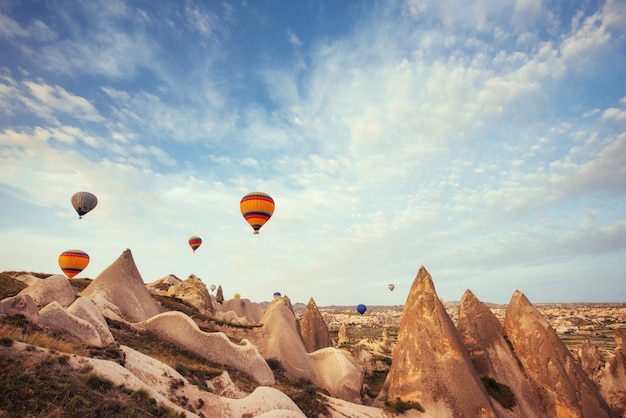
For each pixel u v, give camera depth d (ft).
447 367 87.86
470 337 103.91
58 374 36.50
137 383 40.96
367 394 103.19
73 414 31.65
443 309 97.60
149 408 37.19
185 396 49.42
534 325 100.58
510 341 104.42
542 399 92.32
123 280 100.99
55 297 79.87
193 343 79.71
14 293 82.28
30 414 30.07
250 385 71.82
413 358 92.32
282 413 44.88
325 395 87.45
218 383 63.82
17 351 37.52
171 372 52.37
